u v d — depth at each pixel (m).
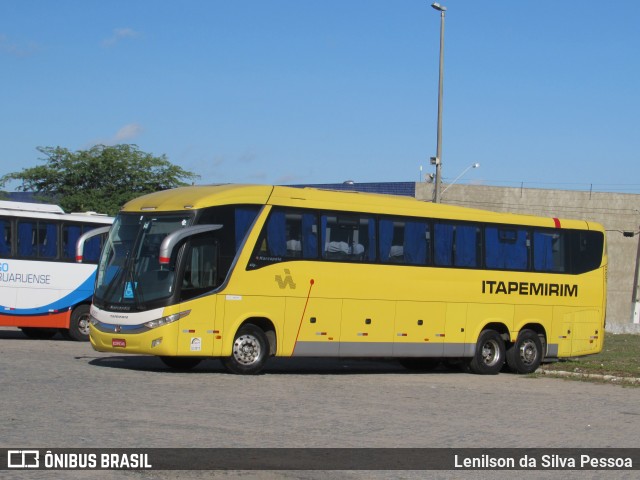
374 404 15.53
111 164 46.94
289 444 11.27
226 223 18.88
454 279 22.38
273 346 19.59
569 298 24.66
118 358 22.12
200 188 19.52
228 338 18.77
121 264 18.92
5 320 25.97
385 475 9.86
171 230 18.61
